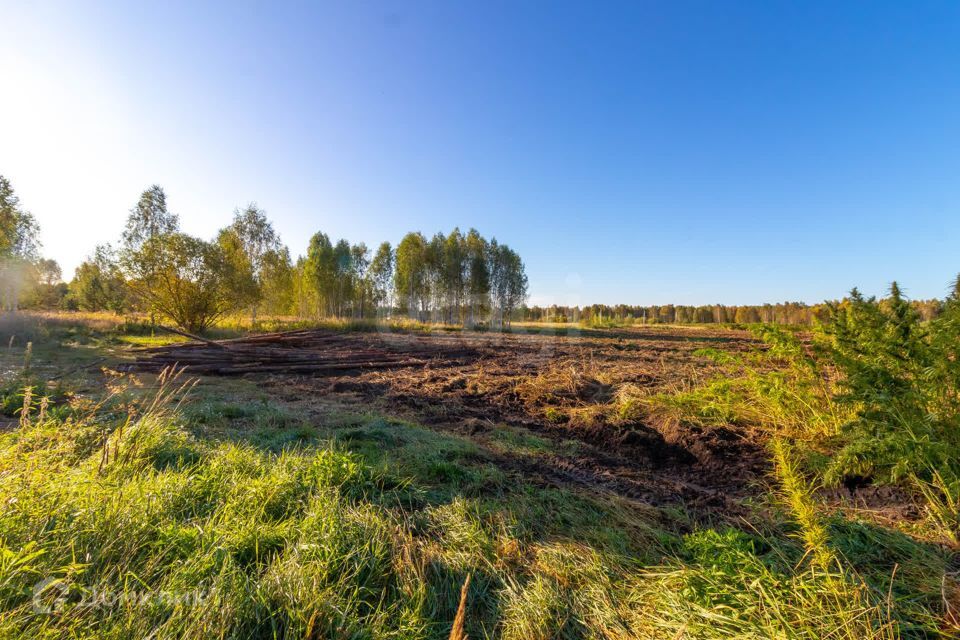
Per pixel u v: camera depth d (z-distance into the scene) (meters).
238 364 9.77
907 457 2.70
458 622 1.52
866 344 3.36
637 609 1.98
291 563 2.02
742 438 4.22
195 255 17.41
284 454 3.55
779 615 1.75
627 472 3.80
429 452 4.02
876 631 1.67
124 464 3.01
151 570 1.88
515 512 2.89
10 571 1.61
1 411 4.71
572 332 21.70
